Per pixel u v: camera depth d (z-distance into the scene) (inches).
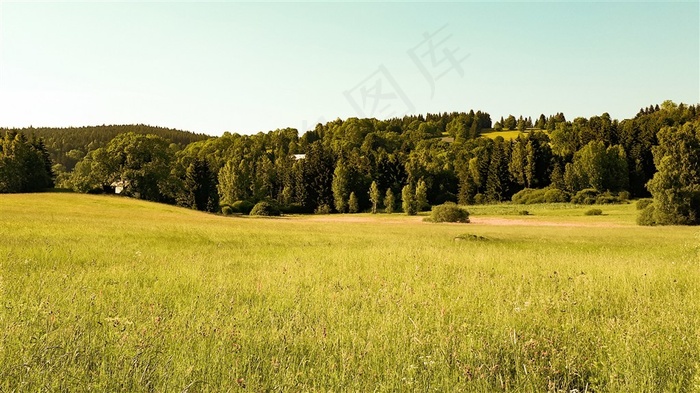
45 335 229.3
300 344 245.0
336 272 530.9
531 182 4552.2
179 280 448.5
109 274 465.4
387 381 197.2
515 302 355.3
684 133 2527.1
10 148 3309.5
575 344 249.3
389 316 299.0
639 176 4274.1
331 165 4352.9
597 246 1078.4
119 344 228.1
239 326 278.4
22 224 1045.2
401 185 4534.9
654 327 283.1
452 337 251.1
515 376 209.5
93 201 2502.5
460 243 1079.6
